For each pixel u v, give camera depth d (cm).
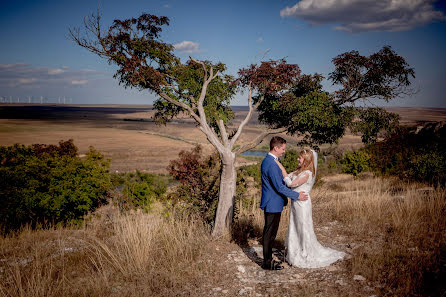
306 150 429
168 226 572
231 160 555
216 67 699
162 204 877
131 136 10194
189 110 595
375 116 630
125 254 452
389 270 373
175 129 13412
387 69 615
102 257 480
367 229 554
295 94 729
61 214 1104
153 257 452
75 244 624
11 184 987
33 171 1007
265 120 764
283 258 457
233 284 374
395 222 551
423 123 2109
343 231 562
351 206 721
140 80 555
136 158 6028
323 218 655
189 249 477
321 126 655
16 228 952
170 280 383
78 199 1056
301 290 345
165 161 5712
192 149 881
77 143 8012
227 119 723
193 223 638
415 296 307
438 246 435
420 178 1259
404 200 710
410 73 621
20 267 477
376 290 330
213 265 430
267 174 404
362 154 2123
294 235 431
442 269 357
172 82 658
